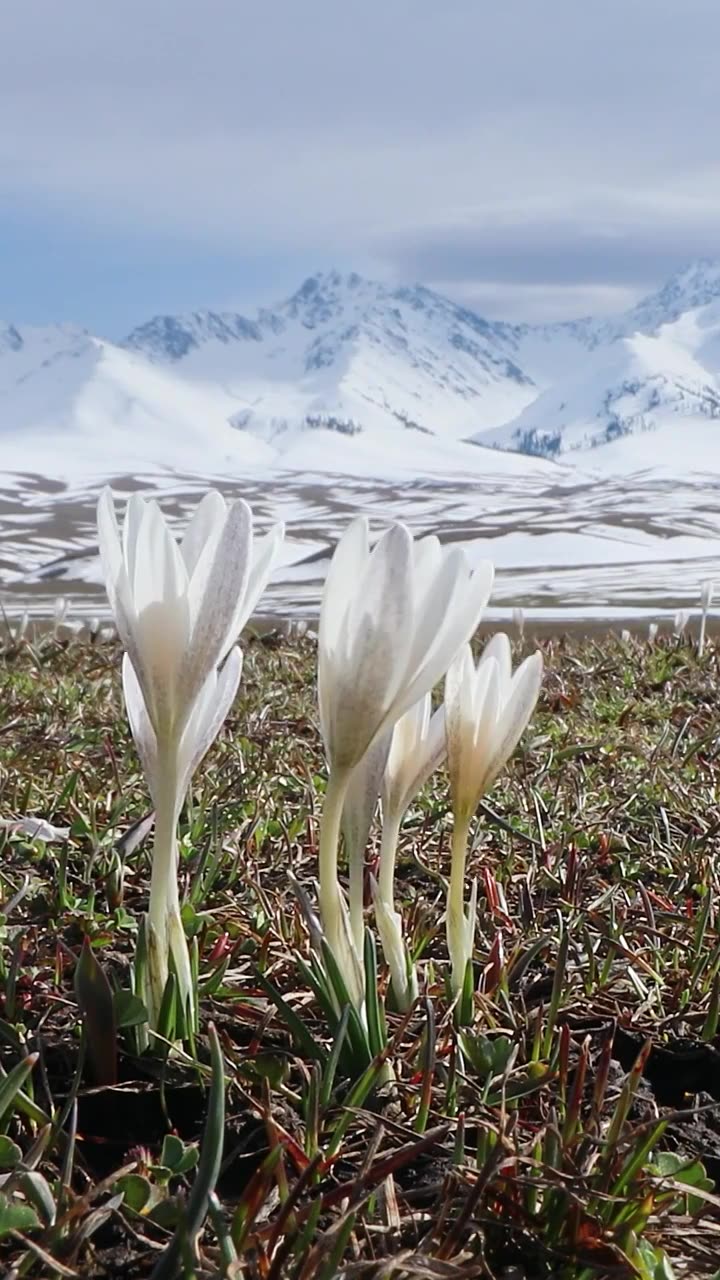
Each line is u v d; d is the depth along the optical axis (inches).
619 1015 18.8
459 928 18.1
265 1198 15.0
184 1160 15.9
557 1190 15.2
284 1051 17.6
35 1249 14.3
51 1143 16.2
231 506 16.6
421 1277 14.4
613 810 24.9
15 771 26.1
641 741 32.9
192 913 20.1
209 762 28.0
